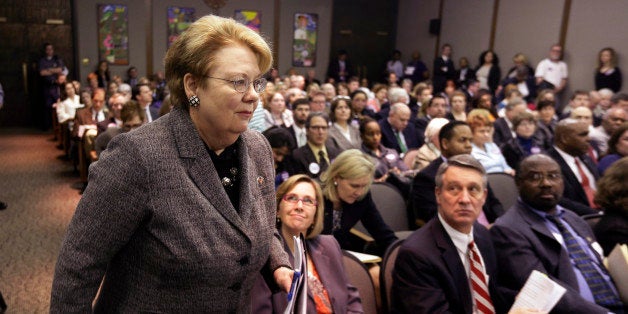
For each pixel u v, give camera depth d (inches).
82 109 241.0
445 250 72.5
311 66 478.0
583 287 83.4
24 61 394.3
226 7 440.5
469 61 406.6
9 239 155.5
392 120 197.0
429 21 452.4
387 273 79.6
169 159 35.6
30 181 229.9
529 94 316.5
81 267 34.4
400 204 125.8
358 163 96.3
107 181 34.3
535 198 85.4
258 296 62.7
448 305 70.7
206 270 35.7
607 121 179.0
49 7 394.3
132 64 421.4
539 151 173.0
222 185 38.0
